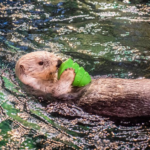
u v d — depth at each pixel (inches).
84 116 113.0
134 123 110.9
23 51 129.6
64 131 110.3
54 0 150.0
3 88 119.6
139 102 110.1
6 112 114.0
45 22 140.1
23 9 146.2
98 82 114.3
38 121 112.4
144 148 106.8
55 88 116.2
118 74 121.6
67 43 131.3
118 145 107.4
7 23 140.2
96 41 131.3
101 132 110.0
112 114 111.9
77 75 115.0
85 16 141.7
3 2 149.9
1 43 132.6
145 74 121.3
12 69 124.8
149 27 135.3
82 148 107.1
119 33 133.7
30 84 118.0
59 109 115.0
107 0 148.9
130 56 126.0
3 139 108.8
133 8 144.3
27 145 107.8
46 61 117.3
